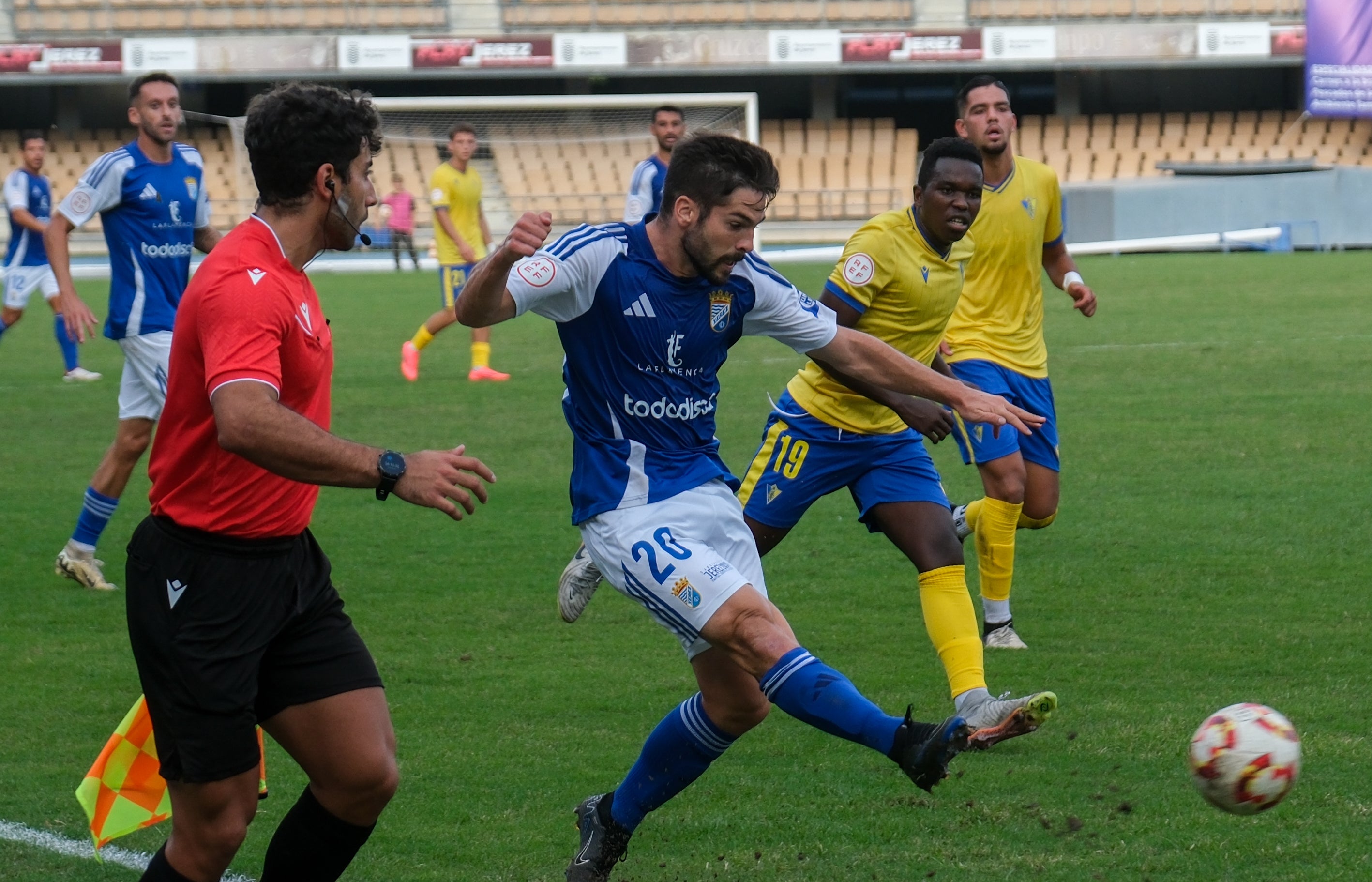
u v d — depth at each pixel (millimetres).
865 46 101250
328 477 7695
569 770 11953
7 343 47156
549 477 24359
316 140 8086
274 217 8250
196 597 8125
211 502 8094
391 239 87375
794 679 8828
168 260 17844
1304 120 108812
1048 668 14359
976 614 16734
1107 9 101875
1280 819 10547
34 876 9992
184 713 8094
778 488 13656
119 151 17734
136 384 17797
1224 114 110438
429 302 59375
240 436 7508
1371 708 12898
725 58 101250
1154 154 106750
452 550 19688
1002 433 14812
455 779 11766
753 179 9156
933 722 12734
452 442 27312
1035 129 109812
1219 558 18531
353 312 55219
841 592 17469
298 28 100938
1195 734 9891
